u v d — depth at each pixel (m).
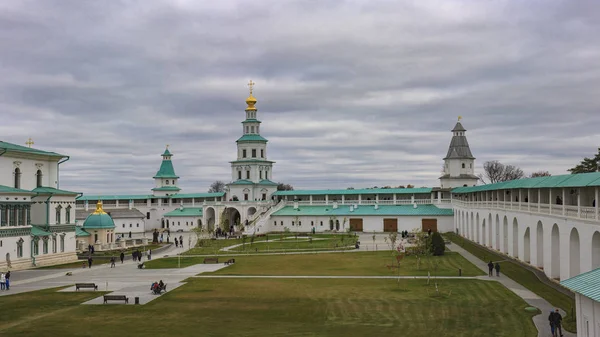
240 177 197.00
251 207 183.75
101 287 70.62
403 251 106.19
